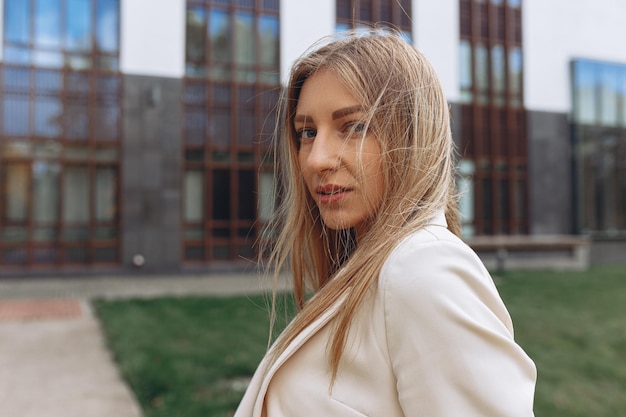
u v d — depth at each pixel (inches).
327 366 33.5
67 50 557.0
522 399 27.9
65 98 555.2
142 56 575.8
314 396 33.0
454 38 695.1
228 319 310.8
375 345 31.2
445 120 38.1
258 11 621.9
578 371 203.5
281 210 47.0
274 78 622.8
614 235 755.4
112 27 571.8
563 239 705.6
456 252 30.9
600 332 273.1
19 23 542.3
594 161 756.6
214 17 612.4
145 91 575.5
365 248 35.1
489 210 719.1
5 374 210.7
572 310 340.2
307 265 47.0
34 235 545.3
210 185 606.2
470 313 28.7
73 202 558.3
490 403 27.2
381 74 36.4
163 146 578.2
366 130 35.2
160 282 538.3
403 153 35.6
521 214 730.8
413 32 675.4
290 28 621.3
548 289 445.4
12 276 530.6
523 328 282.2
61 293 462.3
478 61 721.0
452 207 42.1
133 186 567.8
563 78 748.6
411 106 36.4
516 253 679.7
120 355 227.1
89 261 557.9
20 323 319.3
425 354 28.4
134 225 566.6
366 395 31.3
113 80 569.6
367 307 32.4
